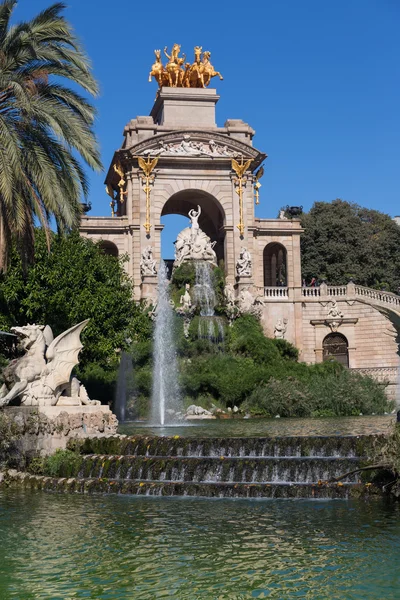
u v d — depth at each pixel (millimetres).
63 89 33906
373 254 96000
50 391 31625
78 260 46062
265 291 76375
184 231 74812
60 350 32188
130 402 57031
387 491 24766
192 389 57781
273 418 52406
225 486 25969
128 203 74688
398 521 21453
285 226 77625
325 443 28219
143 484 26922
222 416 55062
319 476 26297
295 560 18078
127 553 18984
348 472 25281
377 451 25438
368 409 54719
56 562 18406
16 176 30422
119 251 74438
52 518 22953
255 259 76750
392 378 64062
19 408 30844
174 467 27875
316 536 20094
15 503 25500
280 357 66750
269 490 25406
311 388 56250
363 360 74375
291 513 22844
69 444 30594
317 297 76062
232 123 78312
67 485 27844
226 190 76750
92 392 57812
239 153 76625
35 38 32812
